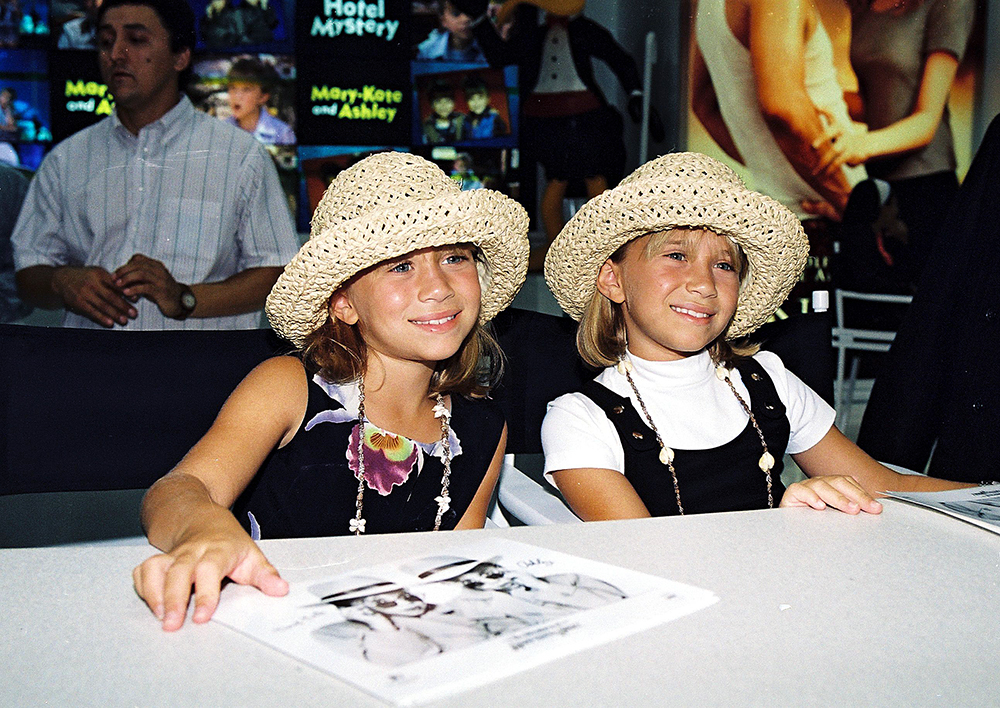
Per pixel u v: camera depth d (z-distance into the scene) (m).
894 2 3.62
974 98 3.70
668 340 1.27
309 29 3.18
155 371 1.08
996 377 1.66
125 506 2.48
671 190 1.20
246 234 2.41
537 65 3.54
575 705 0.39
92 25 2.89
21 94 2.88
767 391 1.38
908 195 3.68
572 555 0.61
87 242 2.39
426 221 1.00
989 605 0.53
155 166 2.36
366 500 1.15
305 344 1.18
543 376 1.38
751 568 0.59
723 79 3.72
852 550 0.65
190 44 2.40
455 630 0.48
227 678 0.42
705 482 1.29
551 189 3.62
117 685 0.42
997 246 1.67
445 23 3.36
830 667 0.44
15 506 2.44
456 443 1.22
